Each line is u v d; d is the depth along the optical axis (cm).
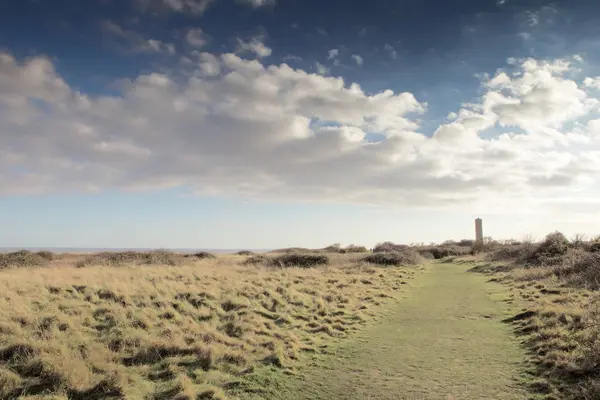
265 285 1725
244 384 761
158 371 821
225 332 1095
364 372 798
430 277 2372
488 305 1416
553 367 744
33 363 783
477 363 817
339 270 2528
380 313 1352
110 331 1004
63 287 1365
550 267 1970
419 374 772
